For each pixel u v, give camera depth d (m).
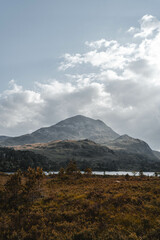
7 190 19.42
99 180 40.47
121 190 23.03
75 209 15.62
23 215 14.51
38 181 23.42
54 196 21.28
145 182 31.19
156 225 11.93
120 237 10.45
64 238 10.57
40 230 11.61
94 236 10.74
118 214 14.02
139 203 16.59
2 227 12.14
